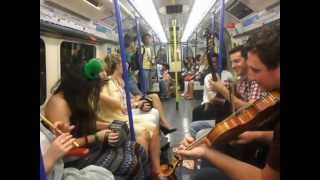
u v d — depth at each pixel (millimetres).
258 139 2010
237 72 3482
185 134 6203
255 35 1833
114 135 2709
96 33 6160
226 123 1752
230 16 6438
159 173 3221
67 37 4609
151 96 4918
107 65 4594
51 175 1878
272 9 4156
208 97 4660
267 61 1592
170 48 19266
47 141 1997
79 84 2660
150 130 3514
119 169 2535
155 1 8102
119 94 4113
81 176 2078
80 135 2705
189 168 2668
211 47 5816
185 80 12172
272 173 1394
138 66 7016
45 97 3842
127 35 7539
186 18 13312
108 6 5629
